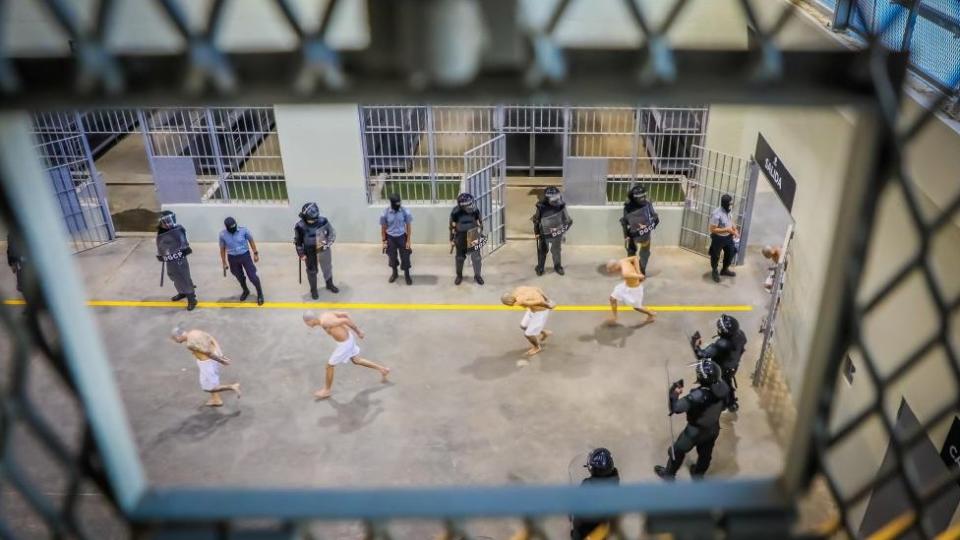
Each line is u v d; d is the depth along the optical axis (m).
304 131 13.01
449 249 13.78
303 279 12.93
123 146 18.09
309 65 0.99
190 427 9.82
